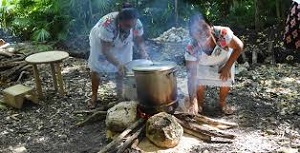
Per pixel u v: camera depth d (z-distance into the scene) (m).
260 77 6.09
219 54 4.54
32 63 5.39
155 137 4.20
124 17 4.55
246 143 4.31
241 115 4.94
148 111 4.43
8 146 4.64
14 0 9.49
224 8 8.80
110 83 6.11
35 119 5.22
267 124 4.70
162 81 4.29
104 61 5.11
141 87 4.35
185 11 8.48
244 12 8.48
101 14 8.43
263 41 7.35
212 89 5.73
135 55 5.90
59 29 8.70
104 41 4.80
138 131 4.33
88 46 8.05
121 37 4.87
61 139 4.70
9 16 9.61
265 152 4.12
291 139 4.37
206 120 4.60
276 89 5.64
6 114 5.40
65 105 5.54
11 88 5.66
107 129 4.59
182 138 4.40
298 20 4.88
